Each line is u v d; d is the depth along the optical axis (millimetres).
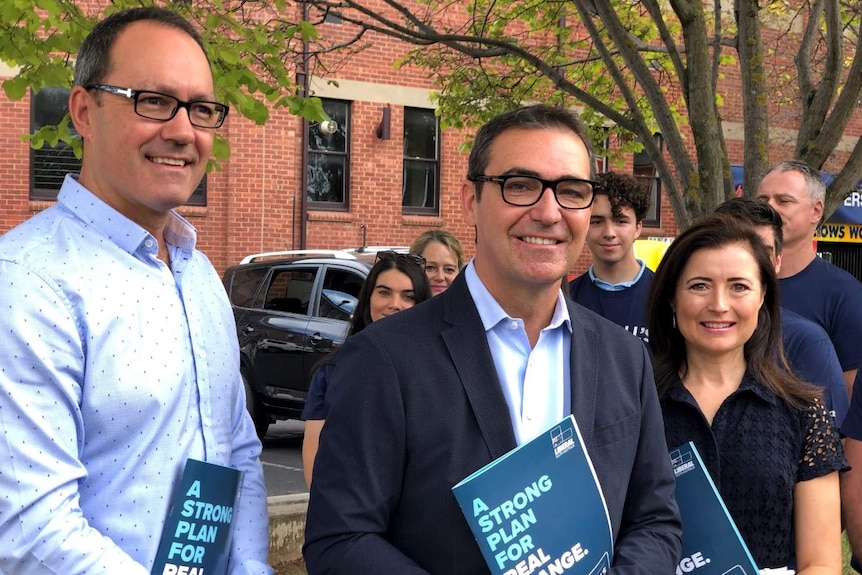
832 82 5227
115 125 1874
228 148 4375
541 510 1786
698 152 5086
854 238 15016
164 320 1893
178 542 1842
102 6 6367
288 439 8812
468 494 1749
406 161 13898
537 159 1894
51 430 1660
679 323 2516
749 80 5117
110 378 1763
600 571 1830
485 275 1981
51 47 4129
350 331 3678
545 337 2002
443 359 1869
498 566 1740
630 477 2020
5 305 1653
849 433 2473
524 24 9945
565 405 1956
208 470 1901
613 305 4000
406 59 8055
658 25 5262
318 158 13453
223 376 2072
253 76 4645
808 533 2336
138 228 1892
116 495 1769
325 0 5848
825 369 2803
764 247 2498
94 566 1647
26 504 1614
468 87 8055
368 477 1794
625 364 2055
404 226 13766
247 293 8398
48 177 12227
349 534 1768
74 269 1774
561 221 1909
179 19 1998
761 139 5109
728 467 2375
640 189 3994
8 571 1631
